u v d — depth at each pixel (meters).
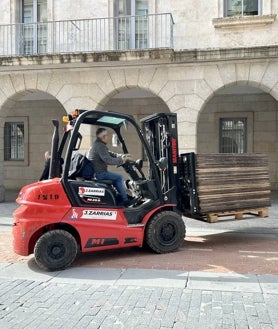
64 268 6.40
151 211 7.22
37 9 15.12
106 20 14.23
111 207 6.89
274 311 4.57
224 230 9.45
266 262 6.62
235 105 18.36
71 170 7.01
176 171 7.73
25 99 19.67
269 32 13.12
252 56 12.79
